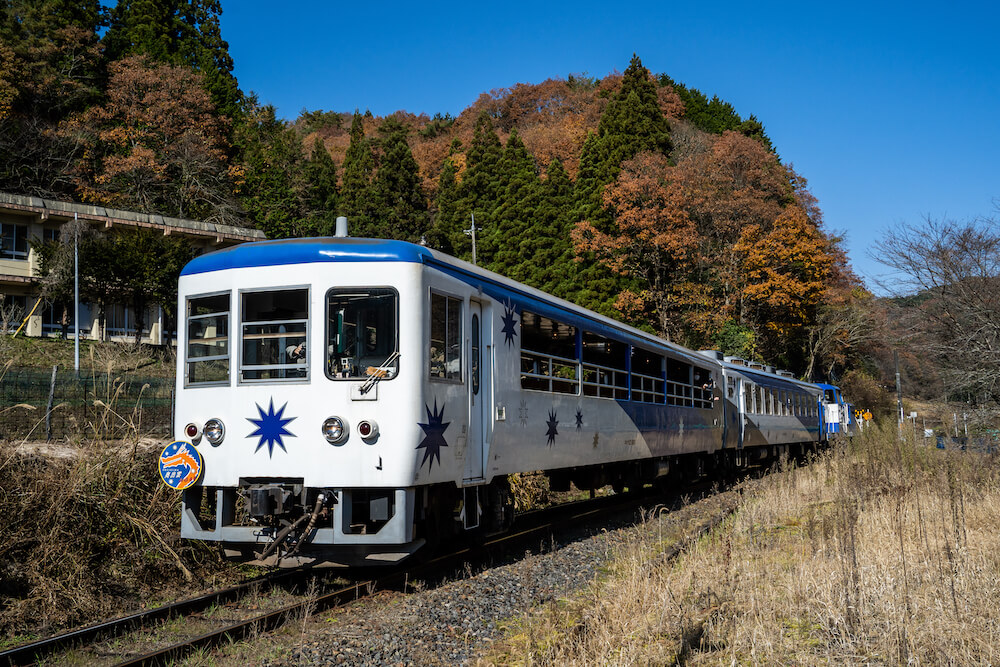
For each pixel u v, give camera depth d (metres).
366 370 7.37
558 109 78.06
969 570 6.85
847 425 32.28
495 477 9.70
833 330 42.41
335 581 8.19
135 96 41.56
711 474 18.95
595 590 7.55
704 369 17.62
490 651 5.90
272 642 6.09
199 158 40.91
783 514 11.37
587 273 40.47
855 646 5.54
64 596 7.04
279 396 7.45
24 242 29.67
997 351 15.00
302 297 7.55
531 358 10.07
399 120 90.88
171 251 28.81
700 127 66.25
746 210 40.25
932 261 15.96
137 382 17.84
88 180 38.66
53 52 40.47
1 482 7.43
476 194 53.25
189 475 7.63
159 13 51.66
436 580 8.26
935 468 12.21
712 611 6.38
